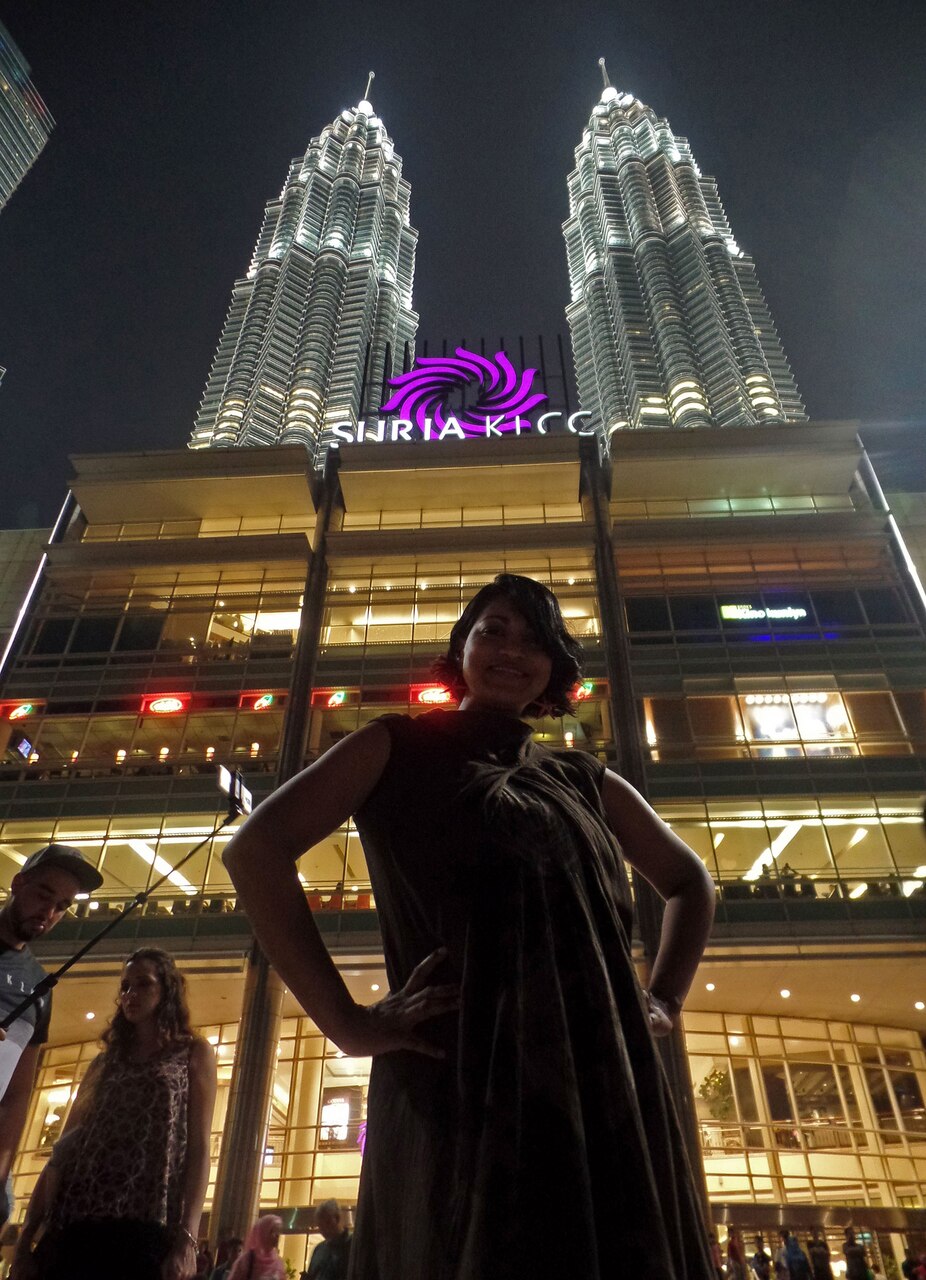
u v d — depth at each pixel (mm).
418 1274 936
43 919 3135
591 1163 945
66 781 29156
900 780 27422
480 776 1330
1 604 36844
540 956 1099
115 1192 2732
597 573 34812
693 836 26562
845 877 25312
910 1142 24938
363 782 1390
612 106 127875
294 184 116500
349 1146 24625
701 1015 27422
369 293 103062
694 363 84438
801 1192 23828
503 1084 974
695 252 94438
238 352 94938
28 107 120688
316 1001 1207
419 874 1270
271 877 1292
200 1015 27562
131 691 32031
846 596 33281
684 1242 965
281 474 38469
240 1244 14477
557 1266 831
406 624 34094
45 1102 26172
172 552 36531
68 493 40625
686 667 31109
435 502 39750
